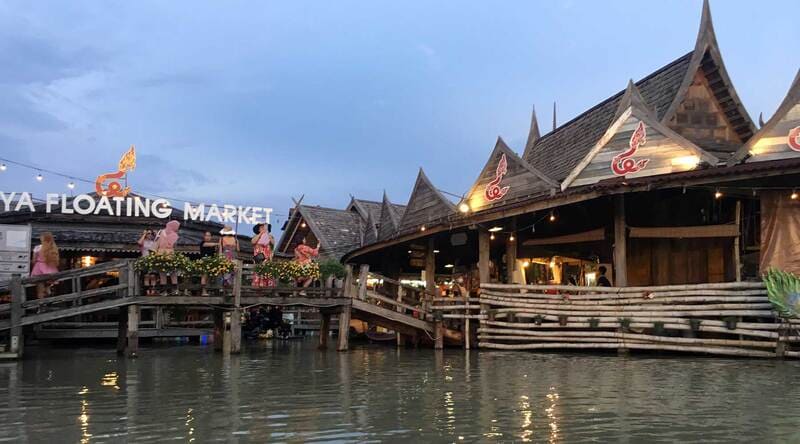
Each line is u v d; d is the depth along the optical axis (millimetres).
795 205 16344
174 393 10914
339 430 7926
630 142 18203
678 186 16391
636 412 8914
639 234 18469
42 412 9211
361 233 39875
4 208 28141
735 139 20688
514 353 18344
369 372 13883
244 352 19453
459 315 20172
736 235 18000
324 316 20828
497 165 22406
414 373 13609
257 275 20734
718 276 18812
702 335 16406
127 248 25750
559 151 24609
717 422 8234
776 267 16375
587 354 17625
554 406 9422
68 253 26047
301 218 40875
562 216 22453
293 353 19016
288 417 8758
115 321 24750
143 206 27281
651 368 13867
